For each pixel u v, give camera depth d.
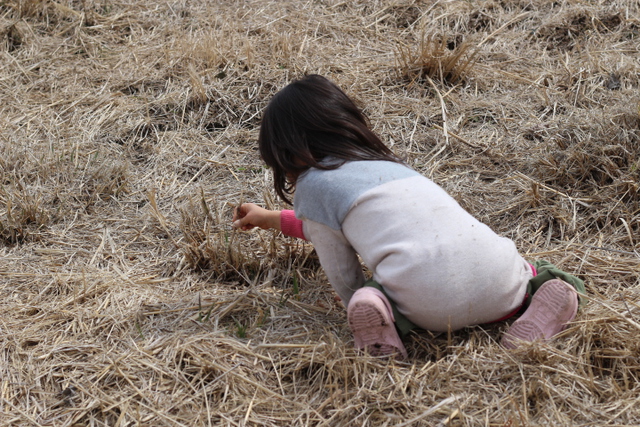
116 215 3.25
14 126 3.90
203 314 2.54
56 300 2.66
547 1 4.94
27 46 4.72
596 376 2.14
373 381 2.11
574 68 4.14
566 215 3.00
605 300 2.41
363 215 2.18
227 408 2.09
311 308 2.57
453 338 2.29
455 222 2.18
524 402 2.00
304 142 2.28
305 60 4.37
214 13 5.02
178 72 4.34
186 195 3.36
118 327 2.49
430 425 1.96
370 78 4.24
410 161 3.54
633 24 4.58
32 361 2.32
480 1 5.04
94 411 2.12
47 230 3.14
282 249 2.92
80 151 3.69
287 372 2.22
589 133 3.29
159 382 2.19
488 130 3.73
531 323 2.21
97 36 4.82
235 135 3.82
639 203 2.95
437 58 4.16
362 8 5.07
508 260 2.20
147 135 3.87
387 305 2.14
